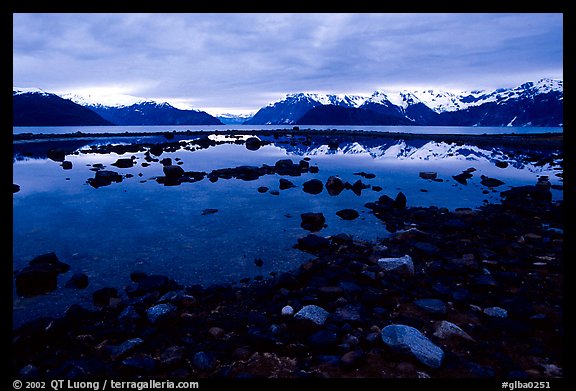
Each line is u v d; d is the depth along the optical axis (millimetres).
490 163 46750
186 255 14695
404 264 12211
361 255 14422
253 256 14633
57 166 40812
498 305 9922
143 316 9336
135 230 18047
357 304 9906
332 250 15188
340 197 26406
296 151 65875
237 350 7898
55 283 11586
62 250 15141
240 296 10969
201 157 53531
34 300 10695
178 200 25000
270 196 26594
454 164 45969
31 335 8180
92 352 8016
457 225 17578
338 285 11461
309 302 10070
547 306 9711
